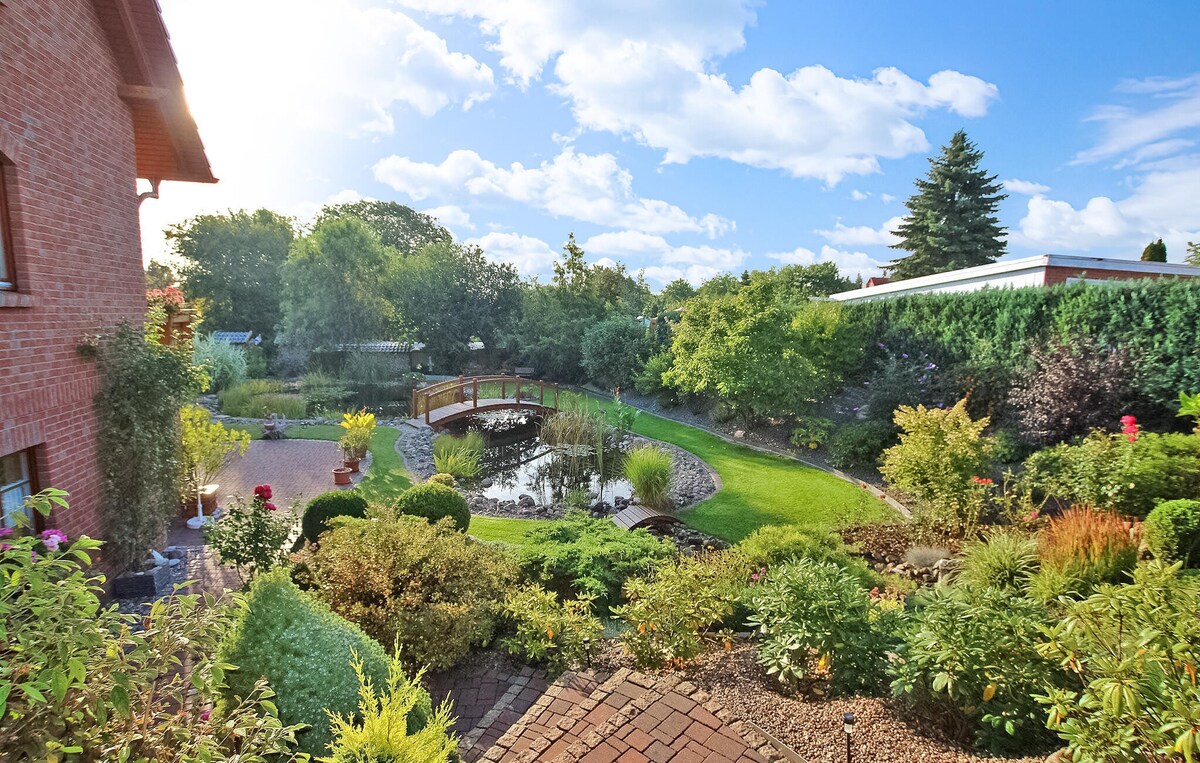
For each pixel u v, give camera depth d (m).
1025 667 3.25
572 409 16.05
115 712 2.21
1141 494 6.61
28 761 1.84
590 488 11.26
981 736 3.15
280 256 33.06
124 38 5.75
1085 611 3.11
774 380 12.98
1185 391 8.56
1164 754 2.41
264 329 32.38
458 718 4.19
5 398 4.18
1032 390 9.65
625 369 22.00
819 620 3.87
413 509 7.10
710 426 15.81
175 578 6.05
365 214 42.94
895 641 3.94
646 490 9.49
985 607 3.49
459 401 17.06
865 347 14.23
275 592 3.47
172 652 2.29
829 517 8.54
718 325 13.52
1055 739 3.12
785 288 17.39
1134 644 2.74
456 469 11.03
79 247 5.18
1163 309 8.94
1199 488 6.45
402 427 14.67
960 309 12.15
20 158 4.39
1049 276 11.51
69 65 5.05
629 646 4.54
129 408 5.61
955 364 11.77
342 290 21.75
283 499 8.96
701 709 3.01
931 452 7.79
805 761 2.85
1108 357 9.23
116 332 5.69
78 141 5.19
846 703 3.50
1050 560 5.06
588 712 3.26
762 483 10.35
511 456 14.05
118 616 2.24
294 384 20.20
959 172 31.83
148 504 5.91
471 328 27.91
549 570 5.99
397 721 2.52
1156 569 3.25
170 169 7.37
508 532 8.04
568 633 4.74
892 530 7.84
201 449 8.04
